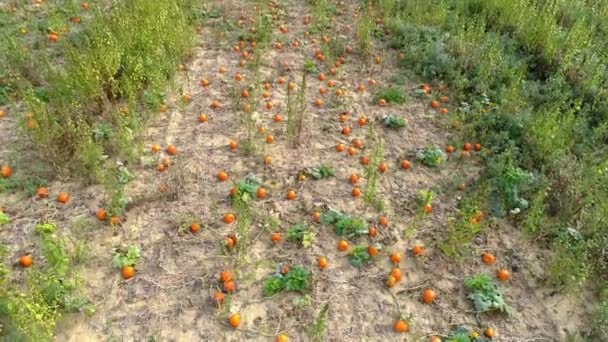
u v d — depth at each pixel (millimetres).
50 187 6734
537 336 5500
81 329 5203
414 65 9789
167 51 9094
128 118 7602
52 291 5199
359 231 6309
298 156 7582
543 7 10531
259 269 5914
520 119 7988
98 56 7930
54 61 9047
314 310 5527
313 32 10828
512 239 6555
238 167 7309
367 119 8289
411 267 6109
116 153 7297
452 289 5898
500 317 5656
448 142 8070
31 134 6922
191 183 6988
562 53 9695
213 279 5758
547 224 6602
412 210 6848
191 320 5367
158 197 6699
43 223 6246
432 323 5531
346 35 10812
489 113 8297
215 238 6230
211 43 10273
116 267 5805
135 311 5426
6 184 6598
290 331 5332
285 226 6461
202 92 8820
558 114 8062
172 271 5840
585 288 6008
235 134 7914
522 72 8797
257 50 9273
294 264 6004
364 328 5430
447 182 7305
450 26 10828
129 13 9195
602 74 9039
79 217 6359
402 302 5711
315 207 6750
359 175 7297
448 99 9031
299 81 9297
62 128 6941
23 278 5582
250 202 6703
